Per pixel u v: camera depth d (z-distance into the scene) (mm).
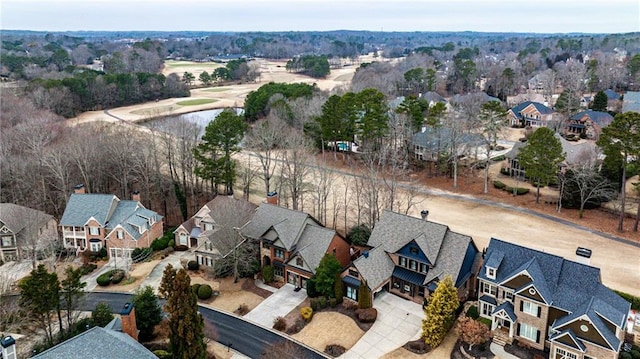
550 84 172750
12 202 84125
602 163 86562
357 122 101500
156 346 46844
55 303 45375
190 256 70250
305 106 119750
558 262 48281
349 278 56031
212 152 85125
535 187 92125
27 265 69375
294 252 60656
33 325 49625
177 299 40375
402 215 60562
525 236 71625
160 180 89812
